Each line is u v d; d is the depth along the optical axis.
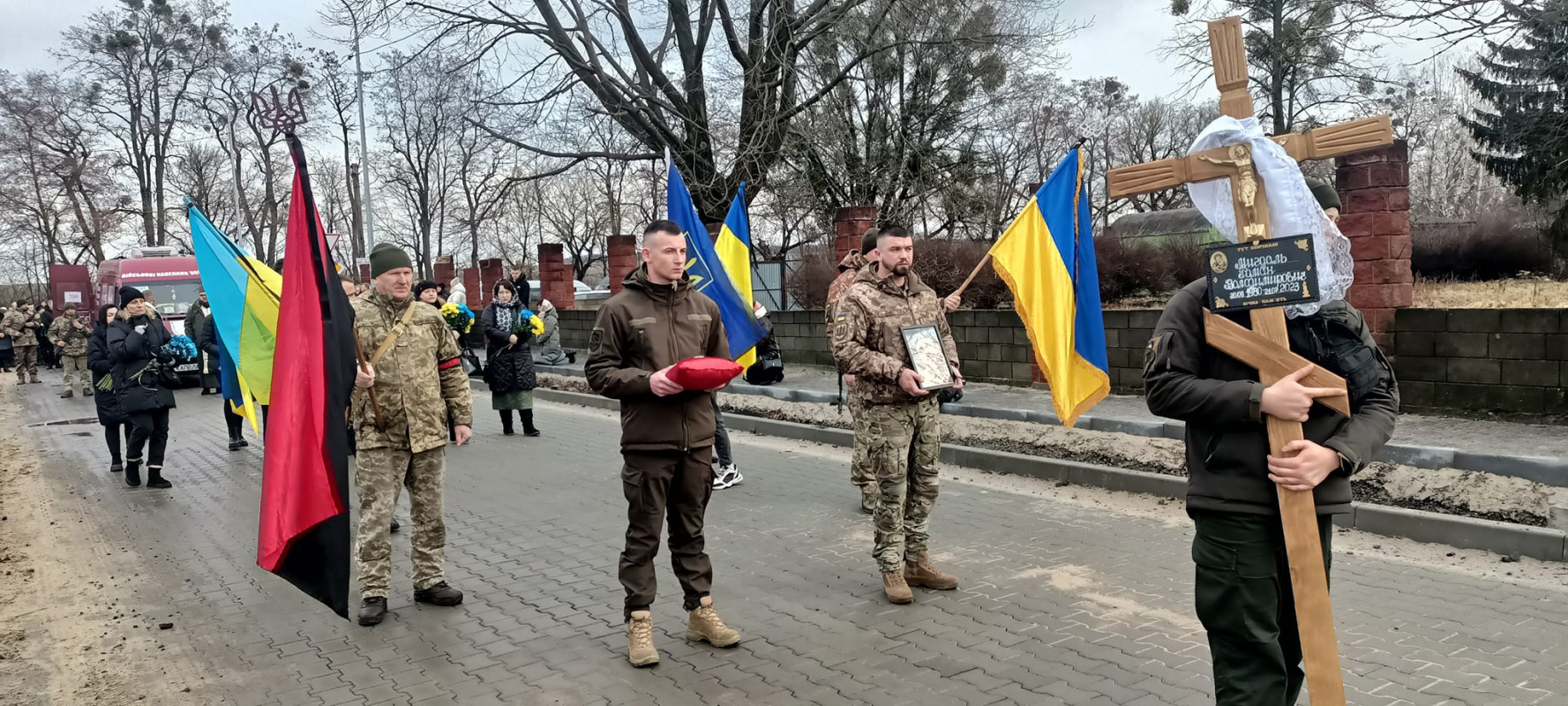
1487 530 5.48
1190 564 5.58
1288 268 2.51
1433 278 19.78
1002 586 5.34
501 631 4.98
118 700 4.29
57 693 4.39
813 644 4.61
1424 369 9.20
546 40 20.28
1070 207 7.16
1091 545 6.04
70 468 10.68
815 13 20.14
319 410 4.23
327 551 4.19
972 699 3.92
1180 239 17.42
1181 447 7.89
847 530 6.73
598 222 46.28
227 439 12.34
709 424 4.51
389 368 5.20
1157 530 6.32
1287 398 2.48
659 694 4.12
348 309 4.48
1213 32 2.69
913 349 5.01
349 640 4.93
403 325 5.26
